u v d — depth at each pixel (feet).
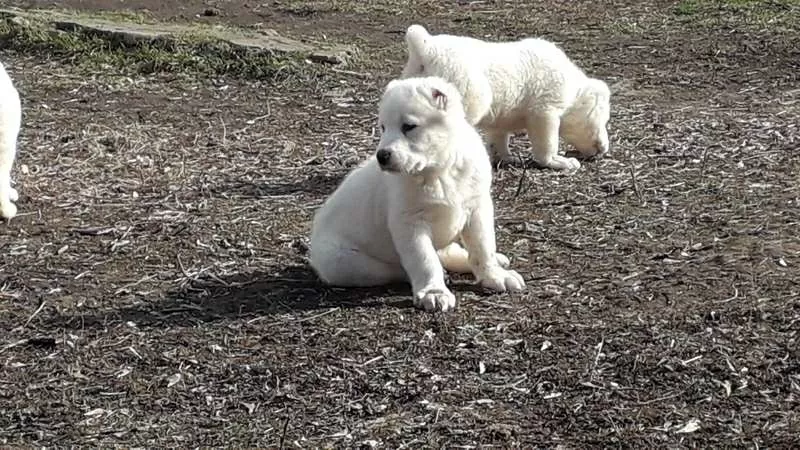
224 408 6.33
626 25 16.66
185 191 9.82
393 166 7.06
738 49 15.03
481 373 6.60
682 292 7.60
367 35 16.25
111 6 17.60
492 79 10.00
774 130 11.34
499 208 9.33
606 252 8.34
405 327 7.13
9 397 6.48
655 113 12.11
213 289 7.81
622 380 6.49
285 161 10.68
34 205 9.50
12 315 7.48
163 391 6.51
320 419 6.19
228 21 17.02
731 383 6.43
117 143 11.14
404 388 6.45
